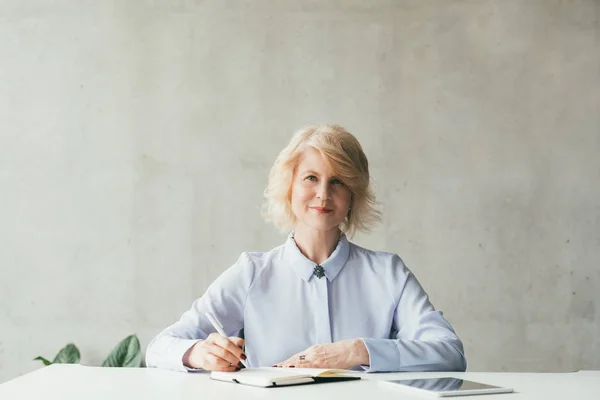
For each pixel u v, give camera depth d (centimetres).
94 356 329
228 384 129
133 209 333
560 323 322
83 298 331
